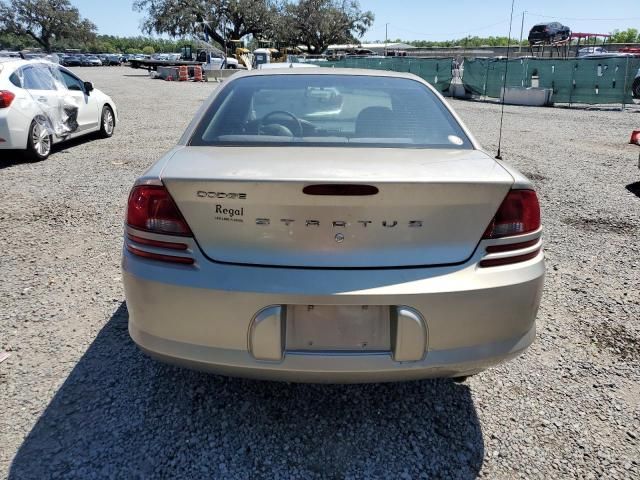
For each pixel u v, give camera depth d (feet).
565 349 10.13
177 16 198.49
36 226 16.55
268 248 6.49
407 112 9.16
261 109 9.13
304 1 220.64
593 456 7.34
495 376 9.23
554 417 8.14
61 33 337.31
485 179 6.63
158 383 8.71
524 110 62.39
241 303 6.43
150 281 6.68
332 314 6.54
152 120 45.01
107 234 15.94
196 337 6.67
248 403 8.29
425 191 6.40
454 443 7.55
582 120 51.62
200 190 6.47
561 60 68.85
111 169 25.04
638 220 18.48
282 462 7.10
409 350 6.55
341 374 6.61
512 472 7.03
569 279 13.38
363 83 10.07
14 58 26.71
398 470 7.02
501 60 75.56
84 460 7.01
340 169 6.71
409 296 6.42
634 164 28.84
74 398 8.27
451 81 84.33
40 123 26.12
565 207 20.08
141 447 7.27
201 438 7.49
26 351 9.53
